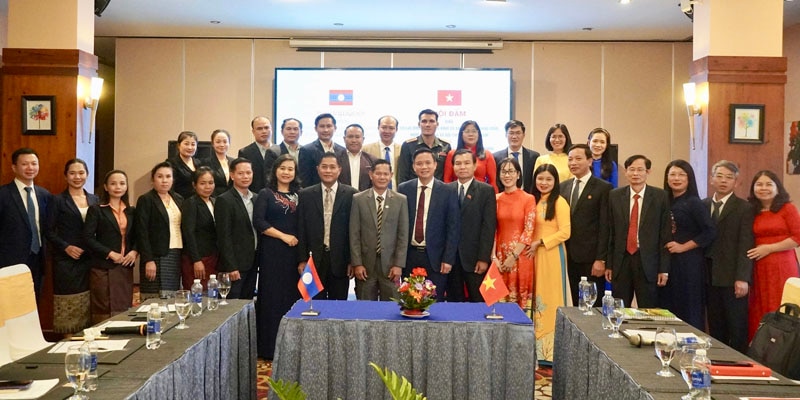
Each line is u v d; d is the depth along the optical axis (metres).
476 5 7.60
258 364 5.19
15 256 5.25
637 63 9.42
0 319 3.45
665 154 9.41
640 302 5.02
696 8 6.66
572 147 5.29
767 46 6.33
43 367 2.74
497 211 5.26
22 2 6.05
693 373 2.40
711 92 6.30
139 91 9.46
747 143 6.29
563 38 9.30
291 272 5.26
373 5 7.64
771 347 3.13
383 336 3.67
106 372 2.66
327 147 6.11
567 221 5.14
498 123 9.35
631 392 2.64
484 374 3.64
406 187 5.21
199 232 5.29
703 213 4.95
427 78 9.36
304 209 5.23
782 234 4.89
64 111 6.05
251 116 9.50
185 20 8.45
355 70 9.35
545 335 5.15
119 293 5.22
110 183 5.26
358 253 5.05
